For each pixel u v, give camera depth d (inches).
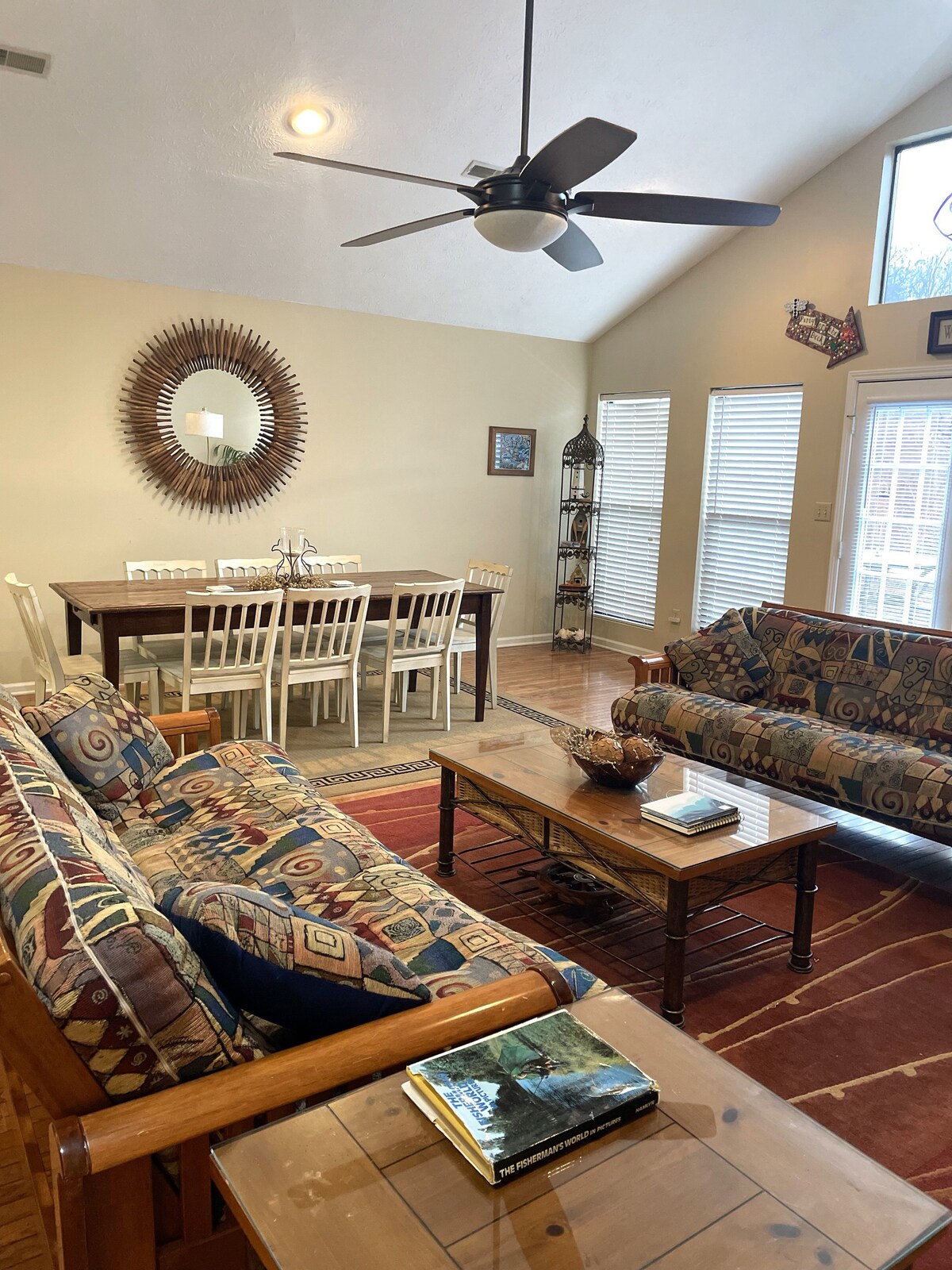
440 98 162.4
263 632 180.2
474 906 113.5
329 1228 39.4
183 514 217.0
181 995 46.4
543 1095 46.4
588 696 219.3
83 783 96.0
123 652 177.6
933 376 185.3
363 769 162.2
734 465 234.8
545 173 102.8
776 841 93.0
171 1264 47.3
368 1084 51.8
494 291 236.7
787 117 184.1
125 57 143.8
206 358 213.0
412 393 246.1
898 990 98.0
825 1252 38.9
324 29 143.9
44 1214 55.5
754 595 231.9
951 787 117.4
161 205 180.4
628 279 241.4
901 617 196.4
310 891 79.0
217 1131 48.7
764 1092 49.5
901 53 171.9
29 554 199.3
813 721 145.3
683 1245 38.9
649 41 157.6
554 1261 37.8
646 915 113.7
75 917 46.3
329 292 222.1
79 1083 44.6
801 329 211.9
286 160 172.2
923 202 189.8
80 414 200.1
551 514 281.6
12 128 153.4
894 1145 74.2
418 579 205.5
